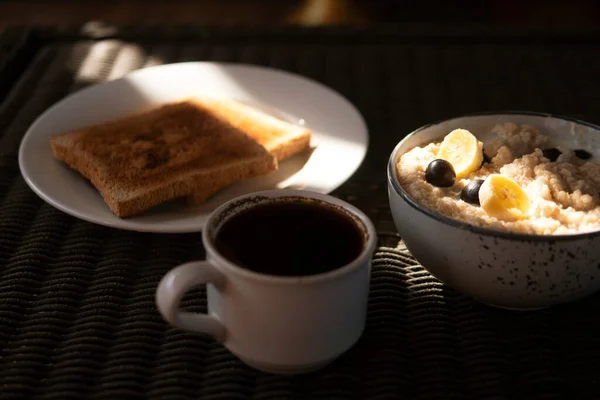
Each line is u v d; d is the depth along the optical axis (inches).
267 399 17.8
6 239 21.6
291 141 24.7
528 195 19.2
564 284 18.0
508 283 18.1
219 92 27.8
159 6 73.0
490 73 29.5
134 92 27.4
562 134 21.0
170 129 25.5
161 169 23.4
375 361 18.6
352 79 29.2
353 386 18.1
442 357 18.7
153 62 30.4
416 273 20.7
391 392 18.0
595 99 27.7
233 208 18.3
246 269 16.9
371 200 23.2
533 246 17.5
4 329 19.2
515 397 17.9
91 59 30.5
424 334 19.2
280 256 17.6
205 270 17.0
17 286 20.2
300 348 17.3
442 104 27.6
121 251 21.4
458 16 69.0
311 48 31.4
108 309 19.7
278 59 30.5
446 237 18.1
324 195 18.5
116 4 73.2
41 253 21.2
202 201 23.4
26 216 22.5
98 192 23.4
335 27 32.4
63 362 18.5
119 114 26.8
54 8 71.9
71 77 29.3
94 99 26.7
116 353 18.7
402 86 28.8
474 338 19.1
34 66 30.0
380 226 22.2
